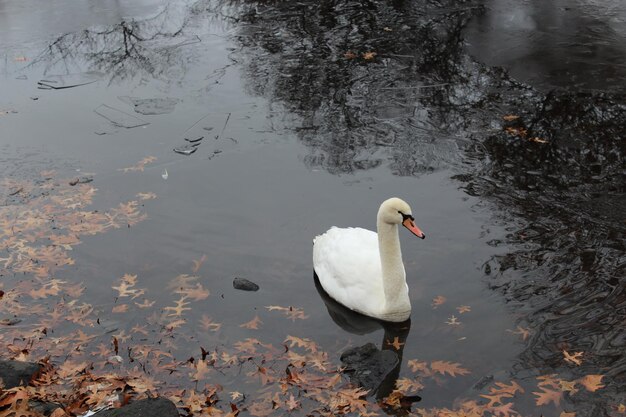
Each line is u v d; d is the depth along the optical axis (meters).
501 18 7.02
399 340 3.99
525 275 4.26
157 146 5.49
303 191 4.97
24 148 5.50
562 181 4.93
